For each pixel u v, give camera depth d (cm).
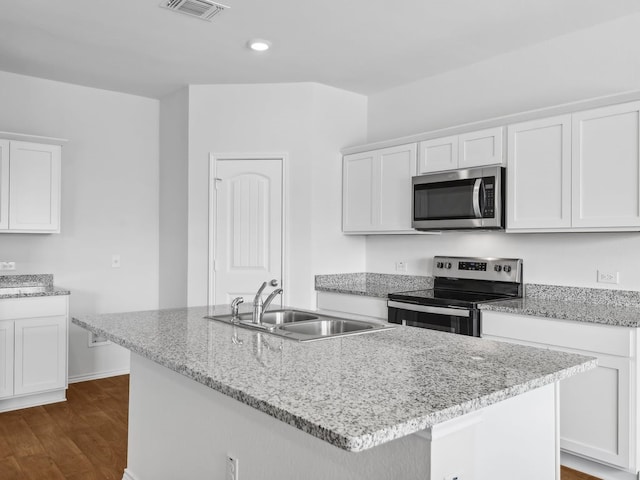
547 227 302
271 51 355
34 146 382
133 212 469
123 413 358
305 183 421
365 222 418
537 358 162
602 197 278
